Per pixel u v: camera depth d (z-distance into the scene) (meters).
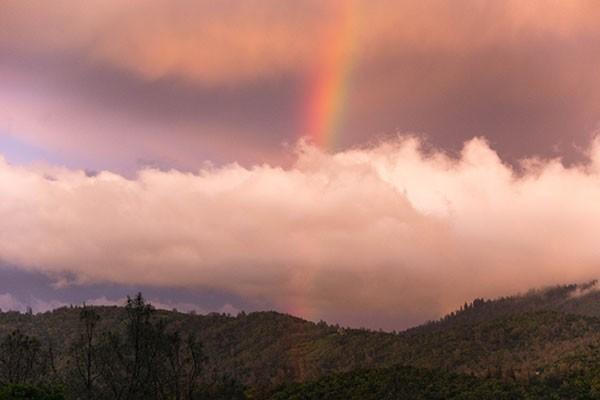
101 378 83.75
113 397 82.00
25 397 55.75
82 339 84.62
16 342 82.94
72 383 81.31
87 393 80.62
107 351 82.88
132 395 81.44
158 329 86.00
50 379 83.69
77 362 83.12
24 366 82.06
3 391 55.50
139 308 84.25
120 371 83.12
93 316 84.94
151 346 83.88
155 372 84.62
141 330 83.38
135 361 82.06
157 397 86.00
